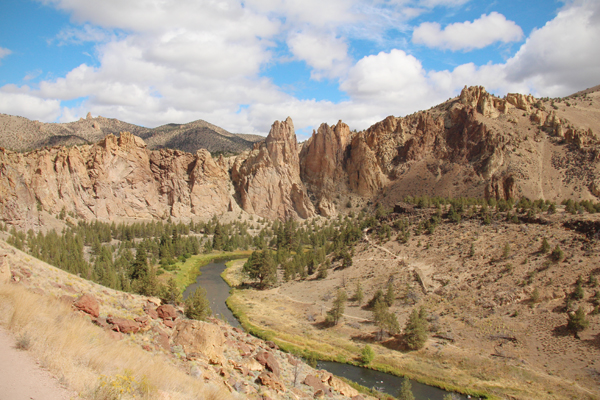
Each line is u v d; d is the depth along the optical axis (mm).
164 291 75812
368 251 136000
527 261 99938
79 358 17562
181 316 37250
